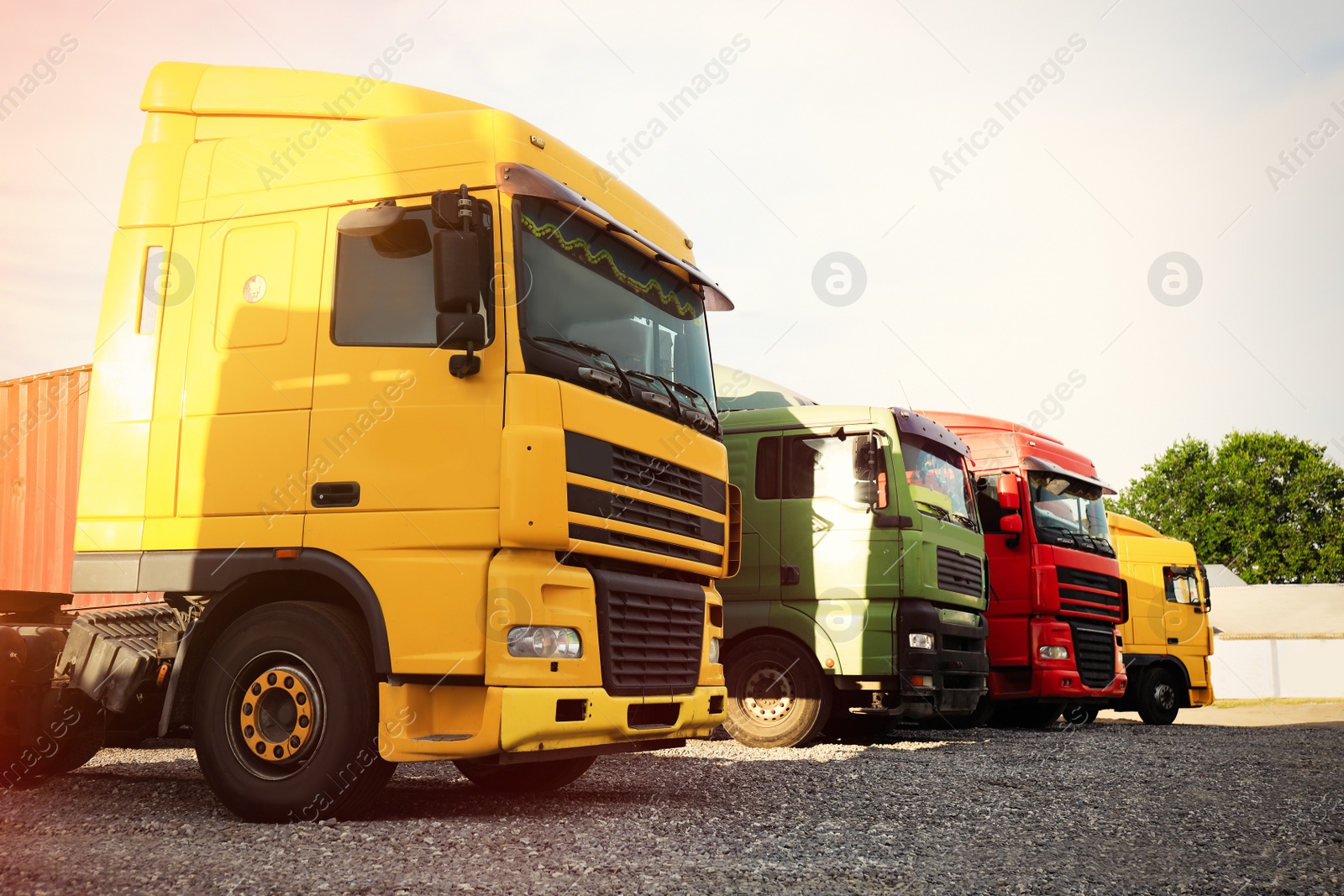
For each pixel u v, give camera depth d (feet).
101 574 18.84
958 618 36.27
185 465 18.75
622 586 18.57
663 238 22.50
